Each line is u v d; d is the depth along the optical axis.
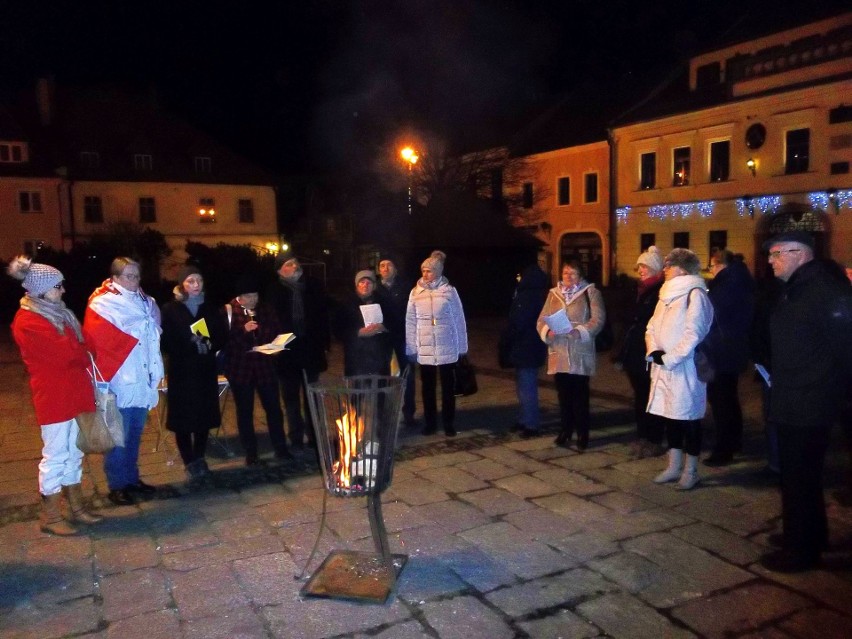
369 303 6.61
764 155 22.97
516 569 3.89
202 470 5.57
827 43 21.14
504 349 6.59
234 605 3.55
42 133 36.47
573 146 30.33
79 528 4.55
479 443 6.45
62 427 4.51
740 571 3.82
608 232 29.34
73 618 3.45
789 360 3.72
